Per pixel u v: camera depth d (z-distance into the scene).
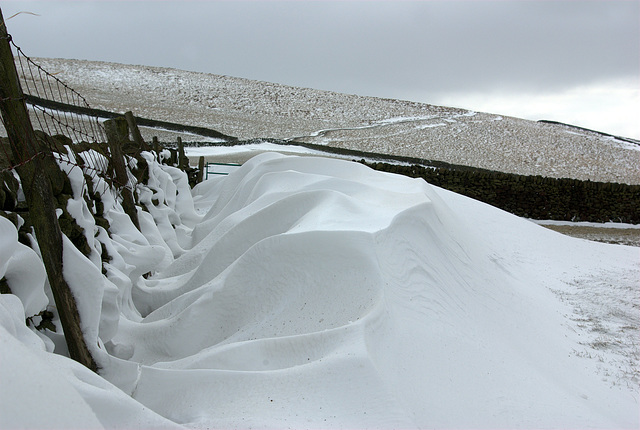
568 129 62.78
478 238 10.73
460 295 6.68
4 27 4.00
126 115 10.50
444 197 13.10
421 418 3.95
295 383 4.07
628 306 8.94
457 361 4.95
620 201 20.84
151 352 5.95
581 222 20.95
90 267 4.50
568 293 9.51
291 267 5.88
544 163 46.53
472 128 56.97
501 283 8.34
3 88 4.02
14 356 2.16
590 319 8.23
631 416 5.20
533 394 4.92
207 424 3.72
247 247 7.50
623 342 7.34
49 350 4.29
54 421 2.05
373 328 4.56
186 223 12.04
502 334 6.40
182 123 44.66
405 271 5.93
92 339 4.50
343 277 5.52
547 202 21.06
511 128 58.59
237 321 5.96
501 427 4.24
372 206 7.33
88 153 6.82
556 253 11.86
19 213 4.62
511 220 13.09
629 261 12.34
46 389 2.13
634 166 48.75
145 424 3.17
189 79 64.88
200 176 18.44
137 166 9.77
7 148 4.68
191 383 4.33
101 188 6.97
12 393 2.01
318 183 8.98
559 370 6.05
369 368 4.04
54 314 4.81
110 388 3.35
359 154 36.06
